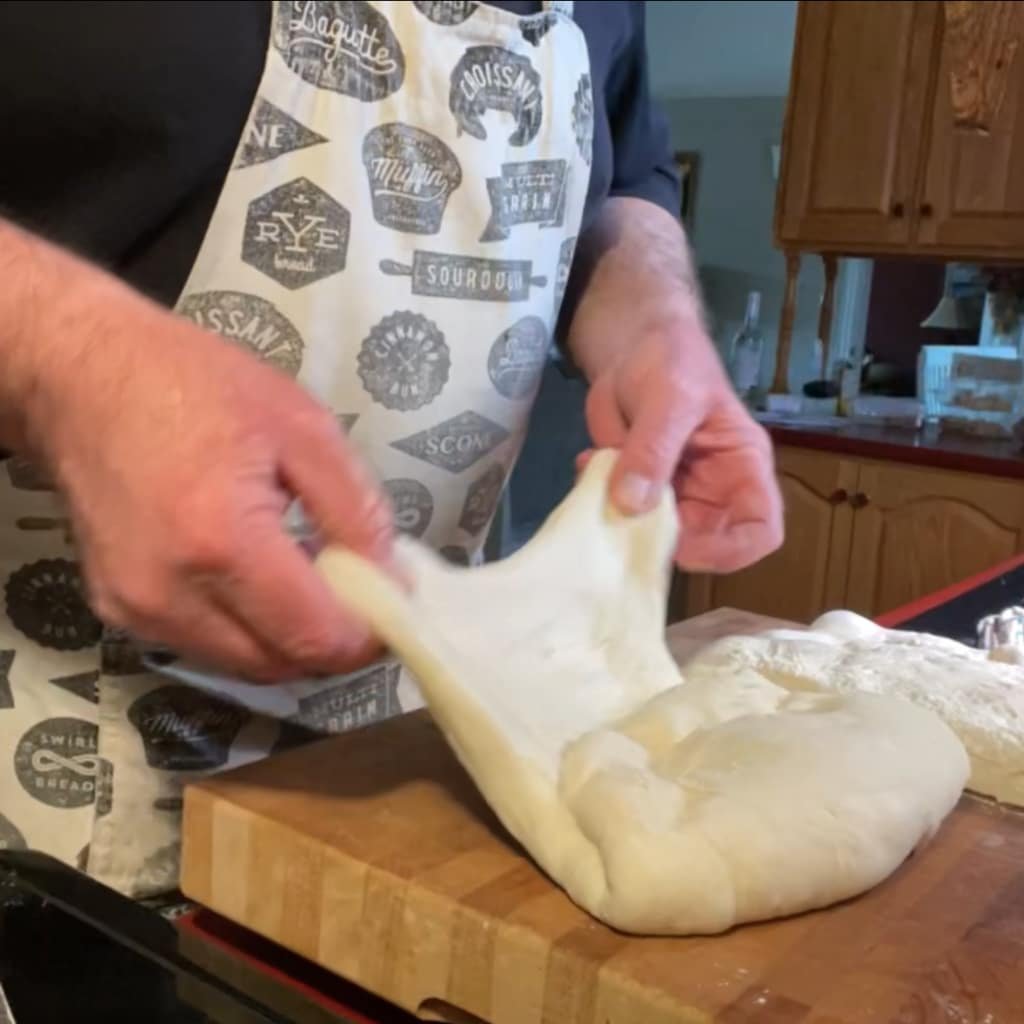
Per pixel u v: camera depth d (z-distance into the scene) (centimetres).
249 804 55
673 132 403
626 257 87
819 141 257
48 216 62
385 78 68
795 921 49
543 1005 46
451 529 81
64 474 42
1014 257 237
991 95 230
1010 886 54
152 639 44
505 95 73
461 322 75
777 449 238
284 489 45
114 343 42
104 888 58
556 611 62
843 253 264
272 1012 49
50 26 57
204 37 60
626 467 66
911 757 55
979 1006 44
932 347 256
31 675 68
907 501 223
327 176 67
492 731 52
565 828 50
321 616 43
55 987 50
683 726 58
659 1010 43
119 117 59
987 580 107
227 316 67
